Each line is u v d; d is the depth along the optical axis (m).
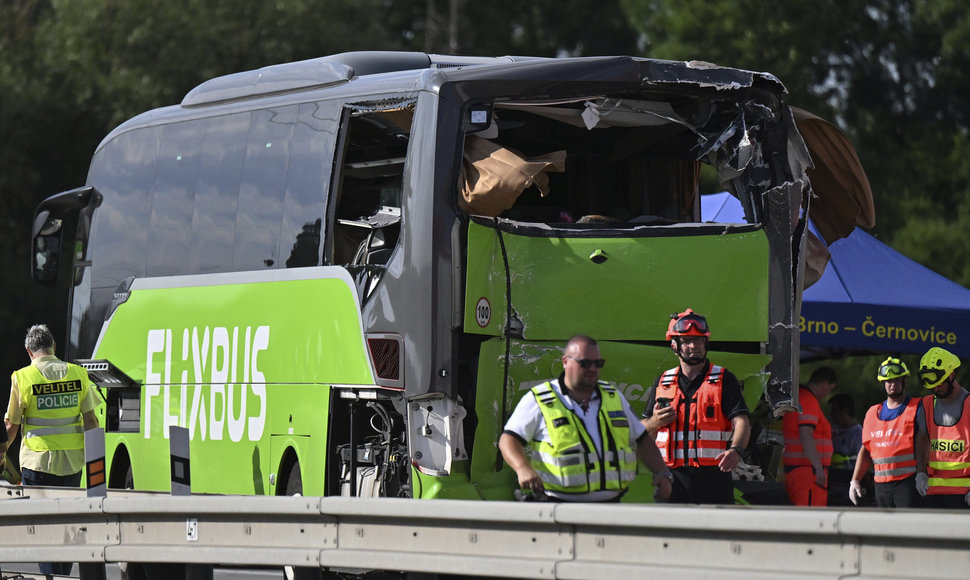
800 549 21.70
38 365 48.19
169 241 46.88
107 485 49.66
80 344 51.69
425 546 26.75
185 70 129.75
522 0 181.12
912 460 45.38
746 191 39.72
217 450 43.47
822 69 145.50
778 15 143.00
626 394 37.75
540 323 36.59
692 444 34.81
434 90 36.53
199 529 30.97
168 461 45.75
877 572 20.92
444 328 35.62
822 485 49.38
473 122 36.44
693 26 143.62
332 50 134.25
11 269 125.56
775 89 39.31
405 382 36.06
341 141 40.00
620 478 29.39
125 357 48.34
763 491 39.66
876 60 145.75
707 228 38.44
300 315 40.38
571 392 29.45
